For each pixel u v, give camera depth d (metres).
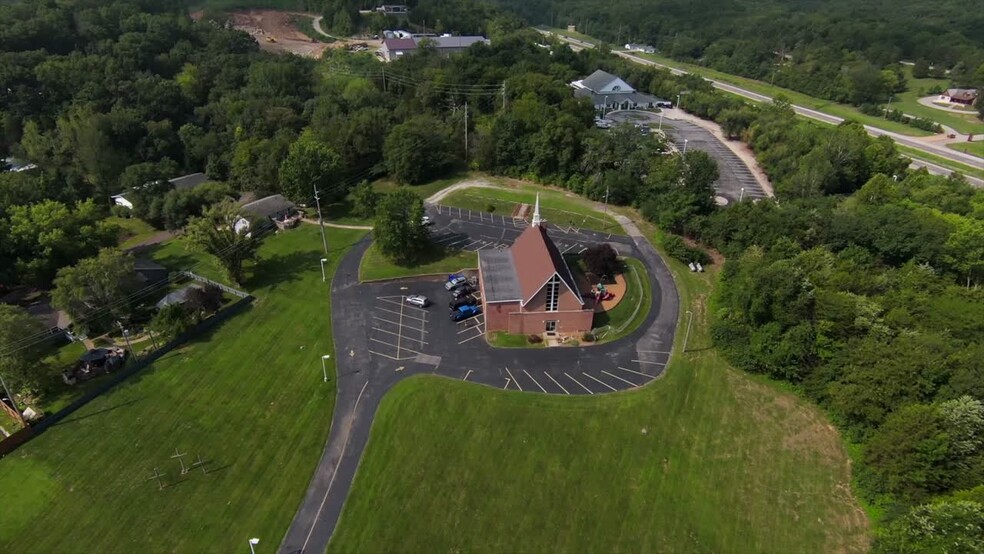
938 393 53.72
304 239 96.25
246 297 79.38
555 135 115.94
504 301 70.69
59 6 154.88
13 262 80.19
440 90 146.00
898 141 155.12
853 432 57.09
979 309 63.53
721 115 163.75
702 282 85.50
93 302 71.44
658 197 102.12
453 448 56.38
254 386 63.97
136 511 49.75
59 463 54.06
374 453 55.81
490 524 49.16
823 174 113.44
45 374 61.00
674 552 47.50
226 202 85.75
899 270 79.44
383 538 47.91
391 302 79.56
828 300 63.94
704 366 68.25
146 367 66.50
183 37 165.62
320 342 71.19
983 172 132.38
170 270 87.50
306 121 132.12
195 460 54.72
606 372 66.94
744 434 58.91
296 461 54.91
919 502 48.00
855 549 47.69
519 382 65.00
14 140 120.44
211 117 134.25
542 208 108.00
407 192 89.94
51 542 47.12
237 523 48.94
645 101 183.38
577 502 51.28
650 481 53.50
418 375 65.75
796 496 52.31
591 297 80.75
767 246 85.31
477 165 125.38
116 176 115.88
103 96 127.19
